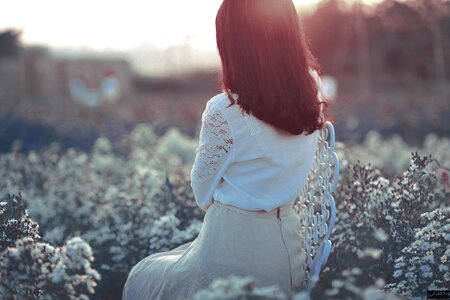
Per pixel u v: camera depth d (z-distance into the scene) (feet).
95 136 35.42
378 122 37.29
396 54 61.67
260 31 8.55
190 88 97.50
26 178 19.39
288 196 8.75
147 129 30.19
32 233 9.82
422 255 9.47
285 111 8.48
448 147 22.53
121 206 14.87
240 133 8.59
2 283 8.30
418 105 39.86
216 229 8.80
